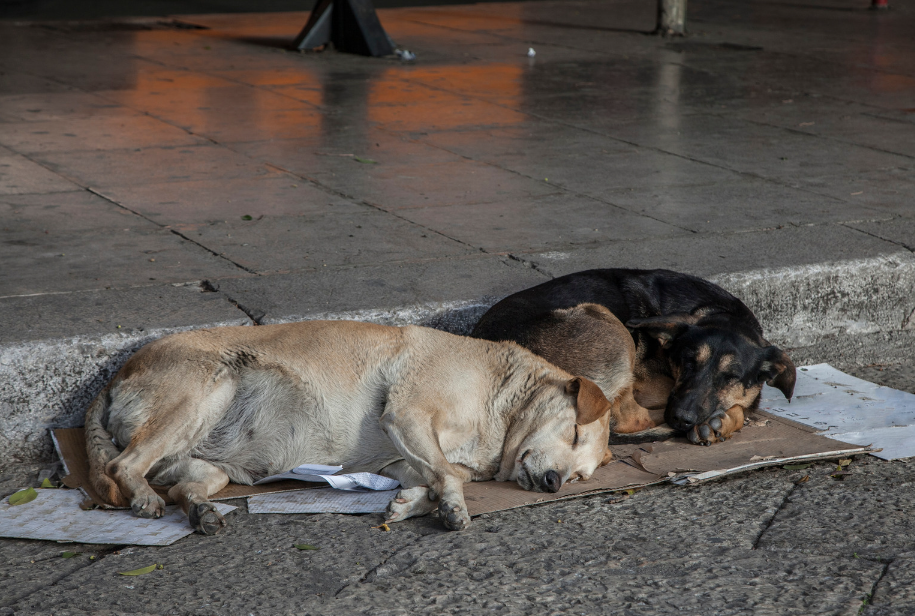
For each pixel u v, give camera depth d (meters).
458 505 4.50
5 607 3.77
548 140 11.13
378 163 9.91
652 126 11.98
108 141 10.59
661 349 5.88
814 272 6.88
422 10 24.84
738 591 3.94
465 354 5.17
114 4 25.94
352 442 5.06
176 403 4.77
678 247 7.26
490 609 3.80
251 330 5.14
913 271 7.18
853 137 11.39
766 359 5.66
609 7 26.06
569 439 4.98
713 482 5.05
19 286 6.15
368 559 4.20
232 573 4.06
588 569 4.13
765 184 9.23
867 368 7.04
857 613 3.78
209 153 10.18
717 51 18.59
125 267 6.60
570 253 7.08
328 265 6.75
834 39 20.42
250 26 21.39
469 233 7.59
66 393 5.36
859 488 4.95
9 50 17.20
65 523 4.45
